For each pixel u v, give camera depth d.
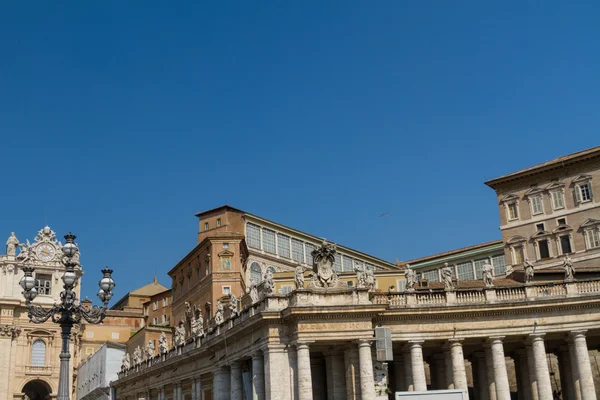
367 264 118.31
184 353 63.03
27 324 106.25
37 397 116.06
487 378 49.62
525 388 52.12
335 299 44.34
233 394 51.75
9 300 104.12
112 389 90.94
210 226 102.00
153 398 76.06
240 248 92.31
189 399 64.62
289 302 45.16
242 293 89.56
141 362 79.56
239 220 101.62
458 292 46.84
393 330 45.41
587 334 48.19
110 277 33.72
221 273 89.75
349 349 44.47
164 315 119.62
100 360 96.25
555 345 52.09
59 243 112.12
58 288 109.88
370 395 42.25
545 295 47.06
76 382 111.94
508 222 91.81
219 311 58.47
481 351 52.03
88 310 33.31
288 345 44.50
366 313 43.66
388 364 51.81
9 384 102.38
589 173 85.38
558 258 85.94
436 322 46.06
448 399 28.45
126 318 124.56
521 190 91.38
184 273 103.31
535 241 88.56
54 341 107.75
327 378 46.69
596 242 83.06
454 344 45.88
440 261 112.38
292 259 109.31
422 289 49.34
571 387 50.94
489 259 106.44
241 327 48.38
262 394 46.38
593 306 46.53
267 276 47.38
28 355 105.62
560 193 87.56
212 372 57.38
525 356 52.50
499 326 46.28
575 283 47.28
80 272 112.62
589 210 84.50
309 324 43.44
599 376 57.53
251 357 49.12
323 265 45.53
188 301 99.94
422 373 44.97
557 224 87.12
